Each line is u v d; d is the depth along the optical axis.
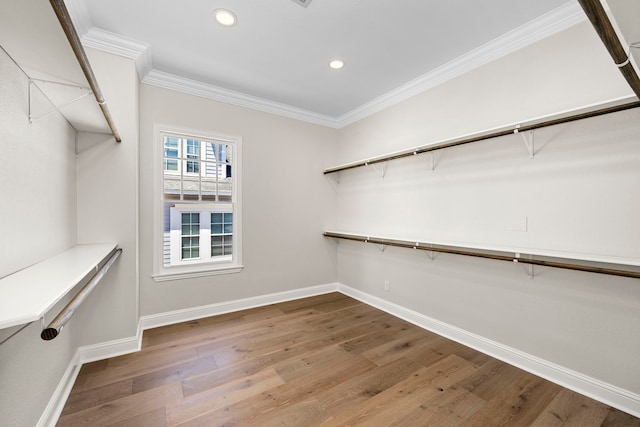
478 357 2.23
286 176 3.62
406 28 2.08
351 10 1.90
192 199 3.11
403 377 1.96
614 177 1.68
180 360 2.15
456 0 1.79
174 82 2.81
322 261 3.96
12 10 0.75
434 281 2.74
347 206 3.92
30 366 1.31
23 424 1.25
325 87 3.07
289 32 2.14
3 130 1.12
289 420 1.56
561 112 1.76
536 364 2.00
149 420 1.54
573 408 1.66
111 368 2.02
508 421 1.56
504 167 2.20
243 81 2.93
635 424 1.53
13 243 1.21
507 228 2.18
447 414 1.61
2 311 0.77
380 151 3.38
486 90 2.32
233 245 3.26
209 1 1.81
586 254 1.74
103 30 2.08
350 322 2.93
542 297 1.99
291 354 2.26
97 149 2.15
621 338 1.66
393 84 2.99
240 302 3.27
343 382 1.90
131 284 2.27
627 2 0.72
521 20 1.98
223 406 1.65
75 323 2.03
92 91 1.32
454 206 2.56
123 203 2.24
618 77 1.68
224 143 3.17
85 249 1.90
